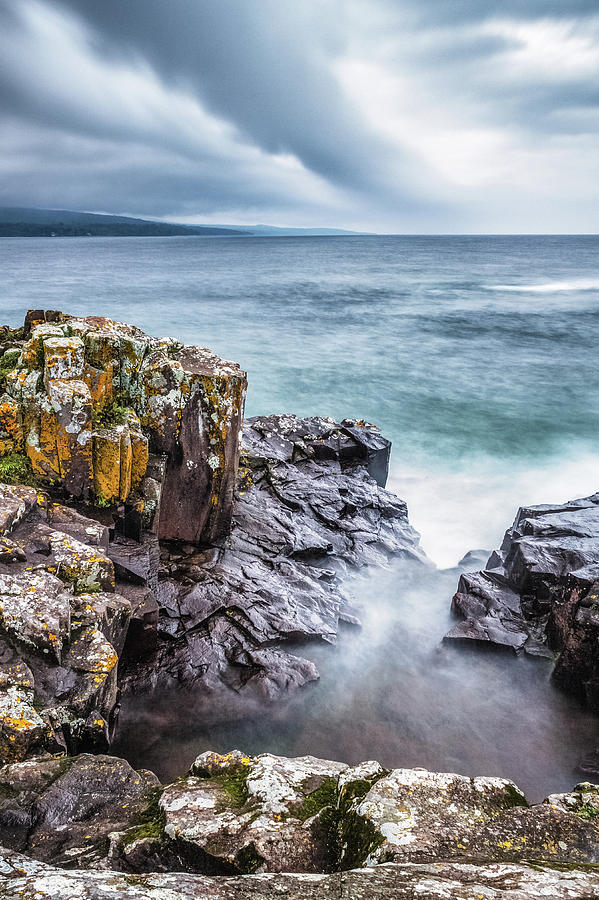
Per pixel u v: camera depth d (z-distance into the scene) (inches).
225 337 1914.4
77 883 102.3
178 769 313.9
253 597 437.4
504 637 427.2
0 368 438.6
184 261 6692.9
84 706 252.8
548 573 457.4
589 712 378.9
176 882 108.9
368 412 1193.4
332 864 146.6
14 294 2925.7
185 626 403.5
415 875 114.9
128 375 427.5
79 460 395.2
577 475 896.3
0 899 95.4
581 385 1374.3
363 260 7190.0
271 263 6481.3
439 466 933.2
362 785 171.3
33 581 288.0
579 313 2502.5
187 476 455.8
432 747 346.9
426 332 2037.4
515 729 363.9
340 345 1801.2
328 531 591.5
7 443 392.2
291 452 708.0
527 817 151.9
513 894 104.6
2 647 259.1
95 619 292.2
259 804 167.9
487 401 1261.1
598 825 149.9
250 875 115.6
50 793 182.5
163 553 464.4
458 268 5649.6
